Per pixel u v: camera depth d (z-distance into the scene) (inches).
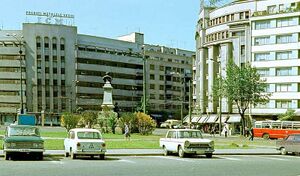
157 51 5885.8
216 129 3388.3
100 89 5191.9
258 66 3250.5
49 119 4805.6
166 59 5974.4
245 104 2886.3
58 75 4891.7
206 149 1077.8
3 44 4837.6
